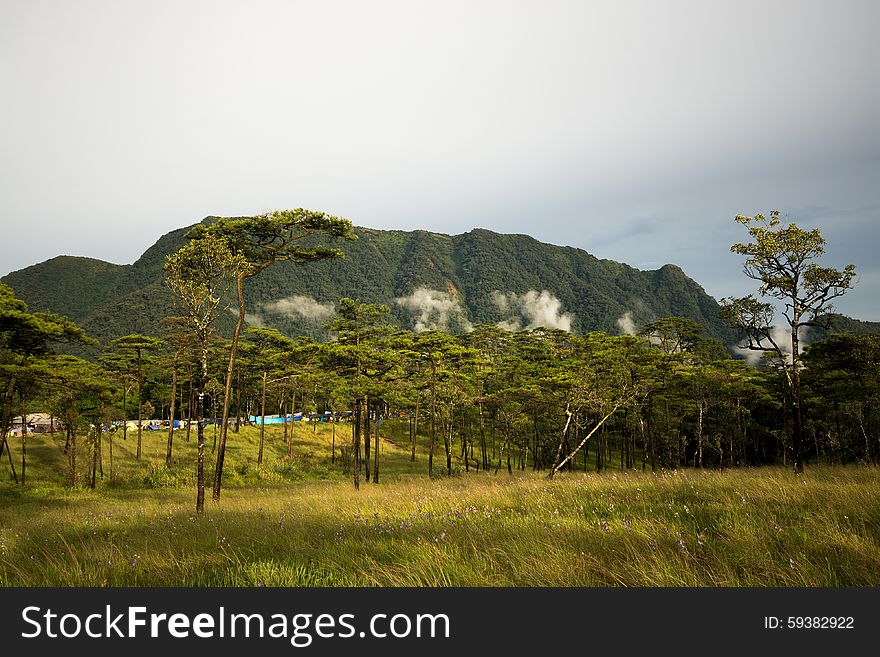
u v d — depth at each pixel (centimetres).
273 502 1819
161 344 4794
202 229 1969
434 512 985
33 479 3831
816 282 1877
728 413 4506
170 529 1115
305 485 3484
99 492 3216
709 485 1006
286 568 601
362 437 6531
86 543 940
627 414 4153
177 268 1881
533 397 3759
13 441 4631
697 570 486
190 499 2636
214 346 5150
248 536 866
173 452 4816
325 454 5725
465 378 4138
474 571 527
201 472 1709
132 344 4656
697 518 709
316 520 1009
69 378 2450
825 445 4666
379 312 4056
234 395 6156
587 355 4559
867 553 493
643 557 521
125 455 4566
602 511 834
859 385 3219
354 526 873
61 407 3150
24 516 1978
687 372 4006
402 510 1064
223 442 2030
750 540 560
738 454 5091
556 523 732
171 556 716
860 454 4291
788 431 4322
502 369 5234
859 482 1006
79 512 1950
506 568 539
